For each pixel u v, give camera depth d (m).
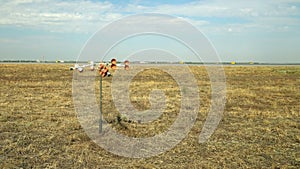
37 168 7.55
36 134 10.56
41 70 44.94
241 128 12.02
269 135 10.98
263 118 14.05
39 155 8.48
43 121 12.52
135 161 8.24
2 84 26.17
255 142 10.12
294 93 23.36
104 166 7.82
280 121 13.35
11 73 38.62
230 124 12.72
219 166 7.90
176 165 7.96
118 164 7.98
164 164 8.03
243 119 13.73
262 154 8.91
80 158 8.32
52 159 8.20
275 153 9.01
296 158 8.55
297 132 11.40
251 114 14.69
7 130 10.99
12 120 12.63
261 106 17.25
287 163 8.18
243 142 10.12
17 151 8.74
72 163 7.96
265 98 20.47
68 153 8.71
